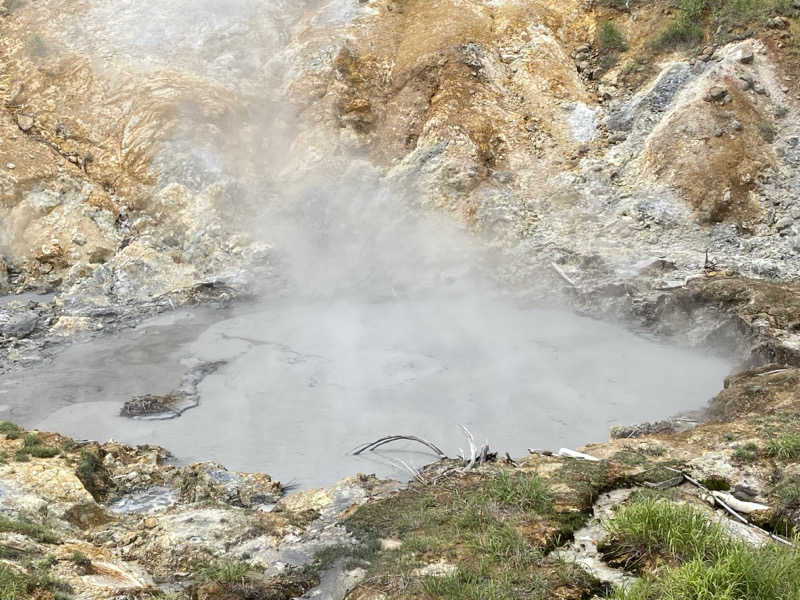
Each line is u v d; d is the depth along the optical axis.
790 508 10.38
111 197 30.75
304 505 12.05
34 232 28.52
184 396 18.62
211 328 23.84
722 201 28.52
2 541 9.48
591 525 10.14
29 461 13.17
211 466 14.23
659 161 30.28
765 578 7.84
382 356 21.28
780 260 25.83
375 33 37.19
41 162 30.34
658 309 23.48
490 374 19.86
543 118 33.75
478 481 11.67
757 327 19.95
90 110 33.28
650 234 28.20
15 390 19.20
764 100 31.27
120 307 25.45
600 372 19.92
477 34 36.06
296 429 16.80
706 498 10.88
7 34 36.56
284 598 8.95
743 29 33.31
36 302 25.55
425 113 33.62
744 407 15.34
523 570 8.91
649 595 8.04
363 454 15.55
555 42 36.38
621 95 34.22
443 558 9.27
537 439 16.12
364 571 9.27
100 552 10.05
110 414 17.70
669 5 35.72
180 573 9.91
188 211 29.81
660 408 17.62
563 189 30.89
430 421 17.08
